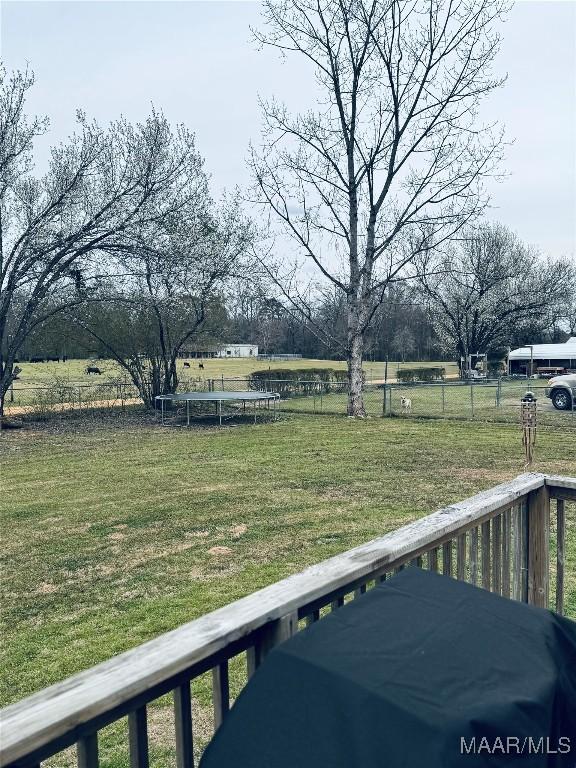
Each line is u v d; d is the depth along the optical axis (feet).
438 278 115.55
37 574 19.02
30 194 58.34
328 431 50.96
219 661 4.42
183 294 67.41
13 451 43.80
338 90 60.70
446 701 3.67
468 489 28.76
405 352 194.49
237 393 64.64
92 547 21.57
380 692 3.69
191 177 65.67
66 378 73.00
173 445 45.39
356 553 6.04
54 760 10.21
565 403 65.62
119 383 72.33
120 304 65.87
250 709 3.92
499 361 150.20
